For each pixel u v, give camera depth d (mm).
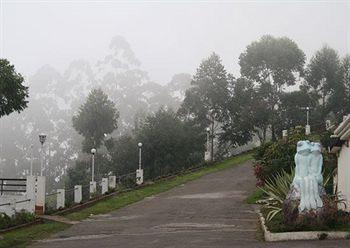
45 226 19594
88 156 61812
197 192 29953
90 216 22922
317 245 12258
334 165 22453
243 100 57312
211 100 57000
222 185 32250
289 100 58062
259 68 59219
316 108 59469
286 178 18453
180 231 16922
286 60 58562
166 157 49750
